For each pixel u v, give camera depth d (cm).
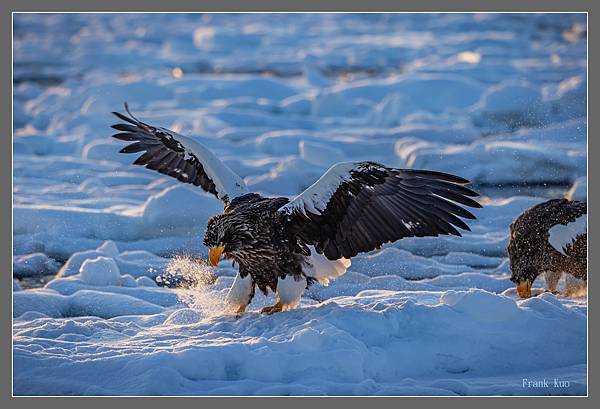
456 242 1462
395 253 1351
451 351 857
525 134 2330
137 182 1969
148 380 760
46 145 2453
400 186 920
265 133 2627
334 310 885
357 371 794
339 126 2842
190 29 6688
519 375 848
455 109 2964
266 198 983
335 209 920
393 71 4325
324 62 4656
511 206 1658
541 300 924
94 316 1073
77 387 772
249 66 4612
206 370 785
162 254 1434
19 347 836
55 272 1352
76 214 1530
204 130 2681
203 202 1522
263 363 789
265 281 970
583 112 2694
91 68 4512
